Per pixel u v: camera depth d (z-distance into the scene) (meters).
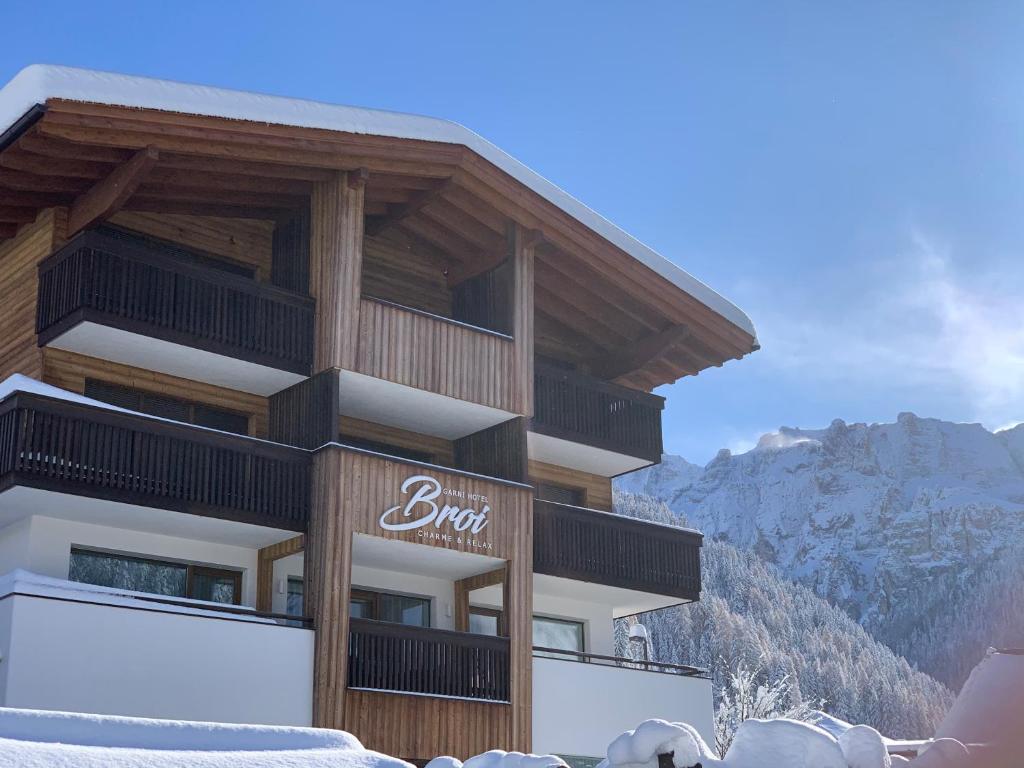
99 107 13.95
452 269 20.09
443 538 16.77
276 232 18.12
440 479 16.98
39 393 14.01
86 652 13.38
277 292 16.50
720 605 99.38
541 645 20.33
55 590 13.66
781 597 150.88
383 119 16.55
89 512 14.80
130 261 15.21
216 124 14.95
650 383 23.09
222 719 14.21
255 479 15.53
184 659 14.09
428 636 16.30
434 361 17.42
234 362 16.11
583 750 17.70
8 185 15.23
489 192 18.22
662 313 20.52
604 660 20.94
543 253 19.45
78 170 15.09
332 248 16.83
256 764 5.96
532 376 18.75
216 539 16.23
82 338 15.23
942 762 2.98
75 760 5.33
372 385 16.98
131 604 13.97
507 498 17.77
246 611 15.01
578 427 19.67
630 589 19.59
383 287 19.23
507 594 17.42
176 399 16.67
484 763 7.34
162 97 14.46
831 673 96.38
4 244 17.05
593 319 21.20
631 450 20.47
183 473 14.90
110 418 14.40
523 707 17.02
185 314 15.55
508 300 18.88
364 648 15.58
